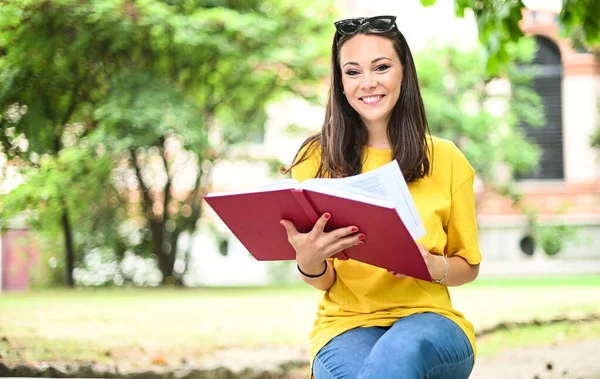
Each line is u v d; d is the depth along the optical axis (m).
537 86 21.78
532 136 21.78
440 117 17.70
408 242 2.69
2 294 13.02
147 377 5.28
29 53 11.55
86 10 12.36
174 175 17.47
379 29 3.15
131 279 17.70
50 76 11.93
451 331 2.85
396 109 3.22
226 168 20.09
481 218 20.64
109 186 16.17
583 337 7.31
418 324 2.82
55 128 12.88
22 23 11.65
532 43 18.64
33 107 11.58
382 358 2.68
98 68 13.99
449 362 2.77
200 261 19.89
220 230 19.70
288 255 3.07
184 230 17.69
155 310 9.54
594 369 5.59
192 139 14.70
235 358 5.89
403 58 3.21
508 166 19.38
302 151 3.39
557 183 21.50
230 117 18.00
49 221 14.59
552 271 20.50
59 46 12.21
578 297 10.87
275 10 16.77
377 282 3.05
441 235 3.13
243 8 16.62
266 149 20.09
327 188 2.69
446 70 18.75
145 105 14.08
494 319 7.99
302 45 16.44
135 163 16.66
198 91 17.06
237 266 19.86
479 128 18.03
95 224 16.70
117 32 13.22
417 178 3.16
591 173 21.41
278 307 10.02
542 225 20.08
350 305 3.10
